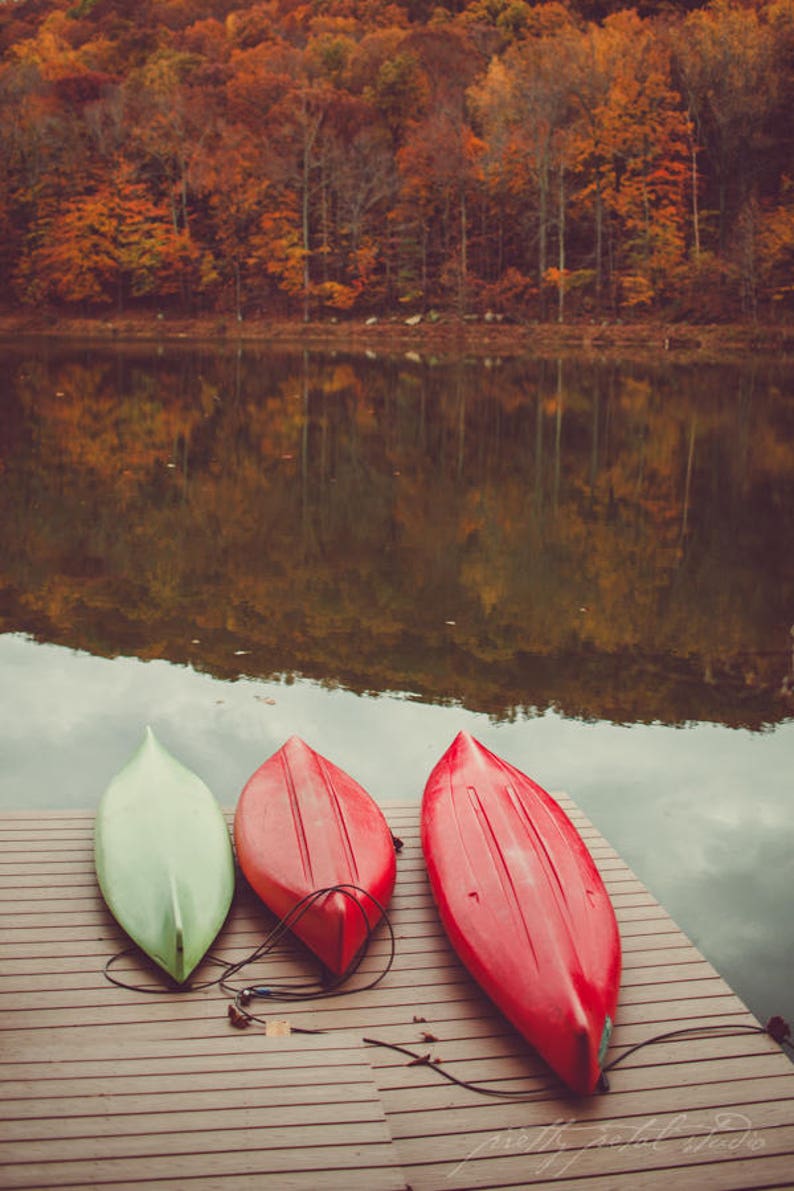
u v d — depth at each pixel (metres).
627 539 11.67
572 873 4.05
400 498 13.67
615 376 30.23
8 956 3.81
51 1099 3.00
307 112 47.69
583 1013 3.29
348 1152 2.82
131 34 62.56
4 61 63.62
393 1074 3.30
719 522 12.52
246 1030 3.43
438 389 26.52
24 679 7.30
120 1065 3.19
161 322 47.56
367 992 3.70
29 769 5.89
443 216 46.19
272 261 46.59
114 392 24.94
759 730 6.70
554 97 42.88
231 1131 2.88
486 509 13.11
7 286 50.28
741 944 4.39
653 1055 3.43
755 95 41.16
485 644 8.23
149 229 46.88
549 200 44.44
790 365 33.47
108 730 6.46
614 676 7.61
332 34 59.03
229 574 10.07
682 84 43.97
